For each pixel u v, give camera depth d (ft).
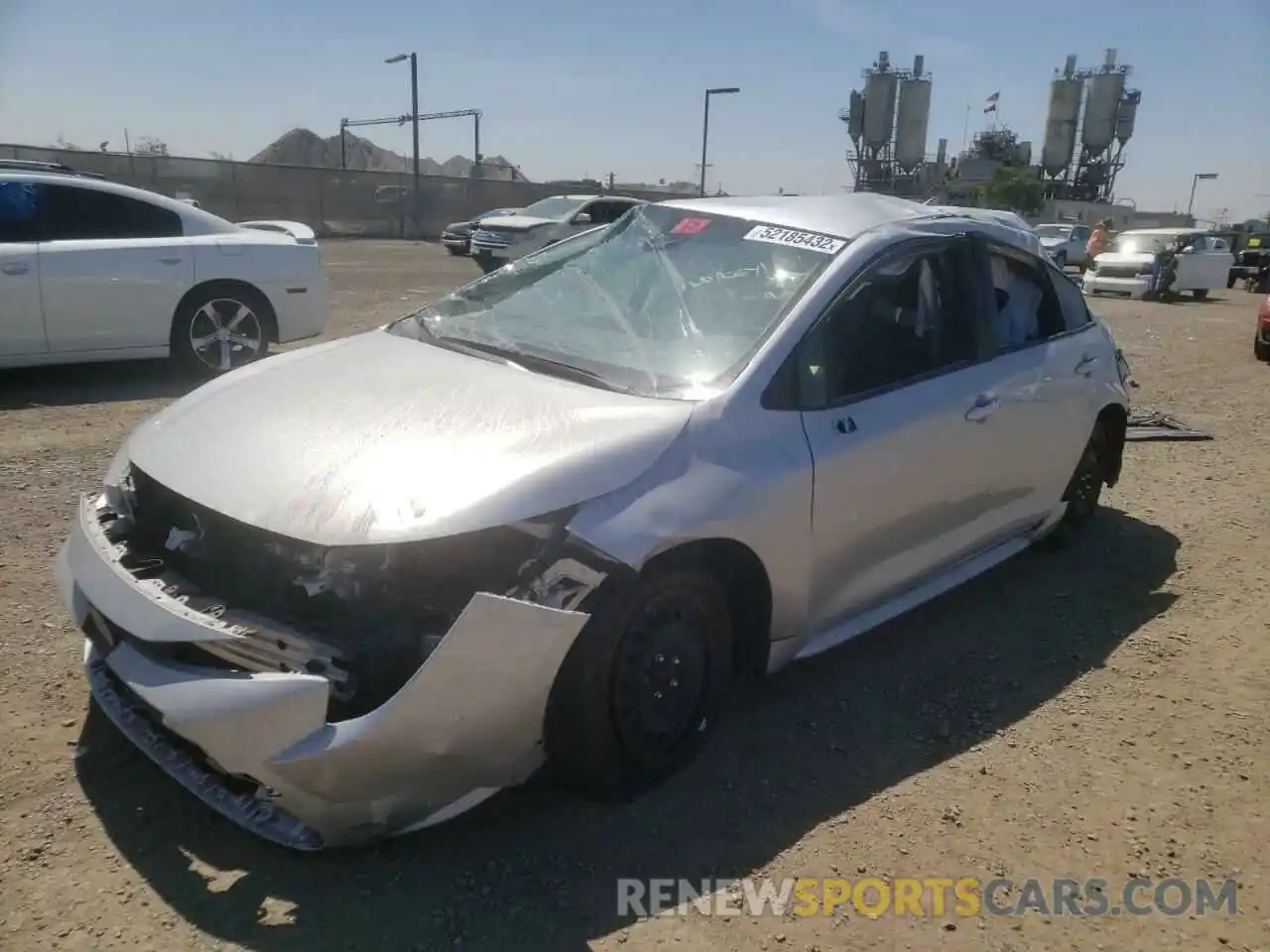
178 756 9.23
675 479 9.71
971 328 13.61
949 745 11.50
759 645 11.10
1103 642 14.32
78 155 99.96
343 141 167.22
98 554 9.82
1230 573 16.96
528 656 8.53
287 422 10.14
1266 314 39.88
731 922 8.62
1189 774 11.14
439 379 10.99
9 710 11.06
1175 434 26.22
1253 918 9.00
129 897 8.55
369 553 8.48
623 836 9.62
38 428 21.72
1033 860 9.64
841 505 11.22
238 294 27.30
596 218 68.54
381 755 8.12
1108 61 217.15
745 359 10.96
